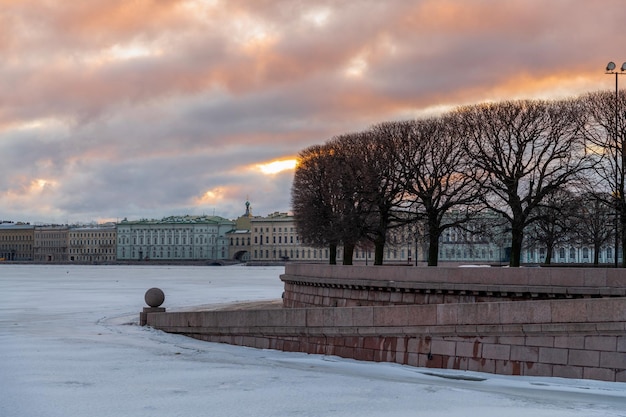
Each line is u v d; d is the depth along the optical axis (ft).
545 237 251.60
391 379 88.22
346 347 106.63
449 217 302.04
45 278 554.46
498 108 255.09
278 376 90.38
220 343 127.54
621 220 224.12
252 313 122.11
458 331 93.35
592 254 578.25
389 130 292.20
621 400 75.00
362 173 278.26
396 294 151.02
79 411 71.15
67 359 105.91
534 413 68.90
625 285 117.29
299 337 113.80
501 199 263.49
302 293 189.67
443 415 68.64
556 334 85.97
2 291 350.23
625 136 229.04
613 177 236.43
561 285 123.24
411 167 272.72
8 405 73.72
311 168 311.47
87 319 189.78
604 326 82.33
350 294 165.89
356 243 299.79
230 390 81.46
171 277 583.17
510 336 89.25
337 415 69.21
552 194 238.89
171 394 79.36
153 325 153.07
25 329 158.71
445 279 139.44
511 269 129.70
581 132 242.58
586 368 83.87
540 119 247.91
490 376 89.35
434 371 93.50
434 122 278.46
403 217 305.94
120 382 86.58
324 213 304.09
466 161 258.78
